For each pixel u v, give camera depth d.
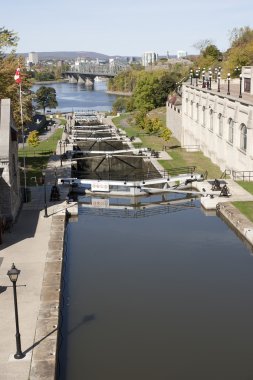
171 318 23.92
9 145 36.97
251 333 22.41
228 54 133.50
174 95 108.00
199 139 72.38
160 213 44.94
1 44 62.41
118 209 46.97
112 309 24.97
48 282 26.09
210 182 51.06
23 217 39.66
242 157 51.97
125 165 74.25
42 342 20.31
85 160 75.69
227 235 37.34
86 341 21.94
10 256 30.44
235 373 19.48
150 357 20.64
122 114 134.38
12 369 18.64
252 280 28.48
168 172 58.06
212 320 23.64
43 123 115.31
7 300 24.28
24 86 71.94
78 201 50.56
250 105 48.34
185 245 35.12
